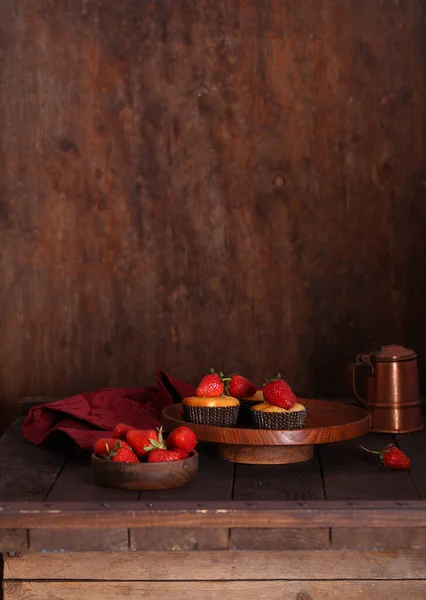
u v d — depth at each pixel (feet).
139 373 7.97
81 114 7.90
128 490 6.01
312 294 7.93
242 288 7.94
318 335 7.95
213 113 7.88
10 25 7.88
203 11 7.85
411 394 7.09
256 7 7.84
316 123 7.87
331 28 7.83
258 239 7.93
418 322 7.92
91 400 7.04
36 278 7.96
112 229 7.93
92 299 7.96
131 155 7.91
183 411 6.53
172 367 7.97
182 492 5.99
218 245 7.93
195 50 7.86
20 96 7.90
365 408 7.06
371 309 7.93
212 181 7.91
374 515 5.69
